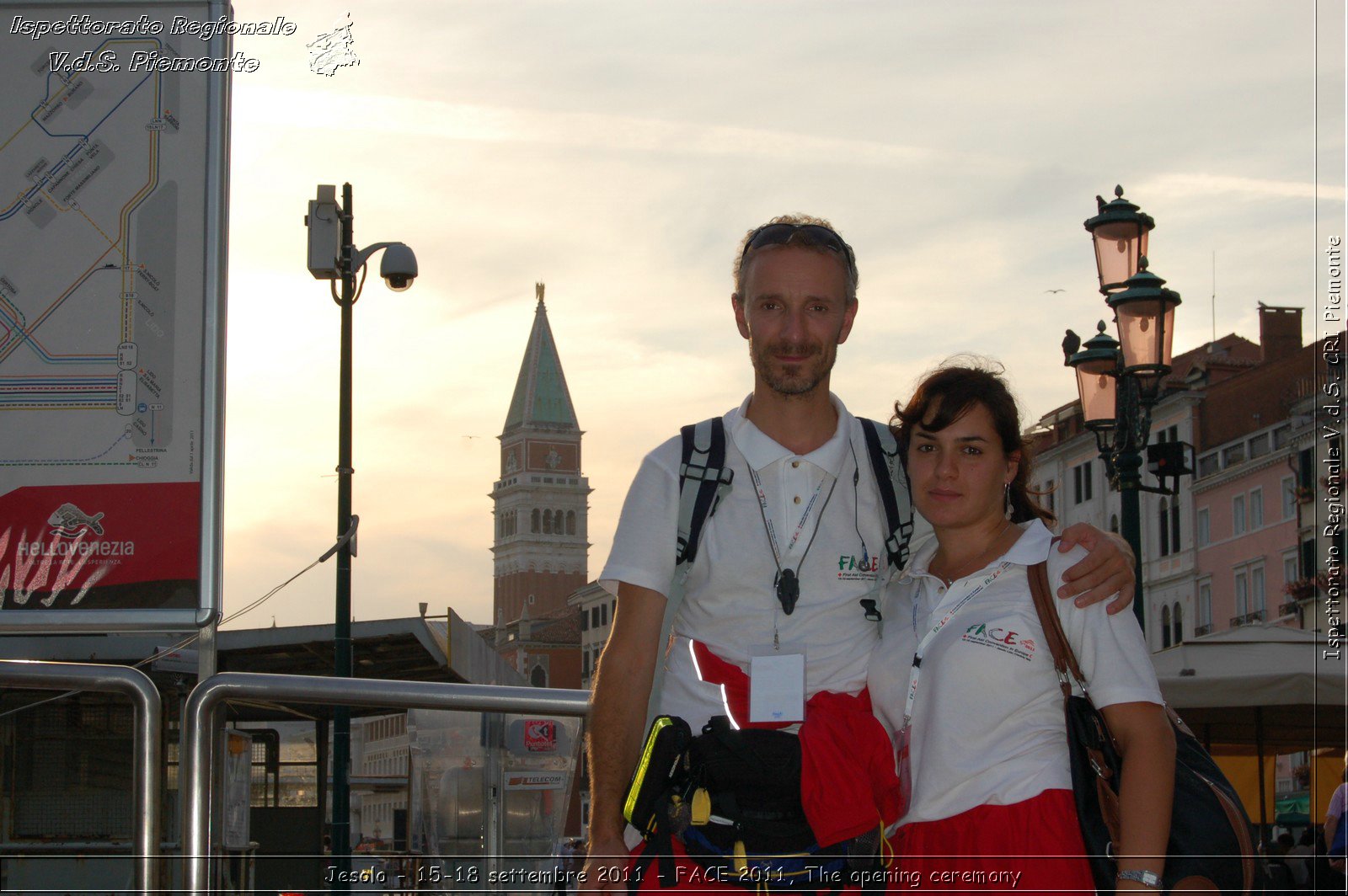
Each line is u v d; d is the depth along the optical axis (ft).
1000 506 9.03
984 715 8.45
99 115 10.44
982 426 8.84
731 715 8.63
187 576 10.02
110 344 10.23
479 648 57.62
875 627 9.09
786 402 9.07
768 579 8.87
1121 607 8.39
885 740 8.58
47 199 10.36
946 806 8.43
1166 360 27.81
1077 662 8.39
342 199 45.52
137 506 10.09
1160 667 30.83
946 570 9.09
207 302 10.27
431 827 10.27
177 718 17.75
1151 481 165.68
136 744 9.02
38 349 10.21
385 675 55.93
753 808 8.35
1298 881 21.26
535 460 579.48
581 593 408.46
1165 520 172.76
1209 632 161.17
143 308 10.28
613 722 8.66
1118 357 29.32
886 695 8.84
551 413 589.32
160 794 9.05
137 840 9.00
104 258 10.32
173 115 10.44
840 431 9.20
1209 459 164.66
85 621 9.95
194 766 9.02
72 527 10.05
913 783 8.63
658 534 8.90
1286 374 151.74
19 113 10.43
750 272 9.13
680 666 8.96
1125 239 28.35
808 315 8.91
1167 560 171.32
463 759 10.28
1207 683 29.60
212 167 10.40
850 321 9.42
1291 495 148.77
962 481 8.83
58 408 10.17
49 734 11.13
